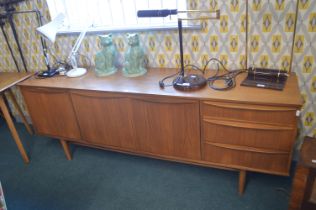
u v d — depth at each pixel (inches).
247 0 64.2
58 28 77.9
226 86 63.6
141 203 69.7
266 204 65.7
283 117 55.1
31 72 91.4
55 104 78.8
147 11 65.1
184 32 73.8
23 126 113.4
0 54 102.8
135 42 73.9
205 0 67.7
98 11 82.9
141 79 73.8
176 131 66.8
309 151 55.2
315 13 60.3
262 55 69.4
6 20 93.0
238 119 59.0
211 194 70.1
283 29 64.5
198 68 77.3
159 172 79.2
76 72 82.6
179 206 67.7
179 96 61.4
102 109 72.7
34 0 85.9
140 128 70.9
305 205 55.7
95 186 76.8
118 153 89.5
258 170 63.2
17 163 90.3
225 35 70.1
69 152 88.3
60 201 73.1
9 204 73.5
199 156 68.0
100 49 86.3
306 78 67.9
